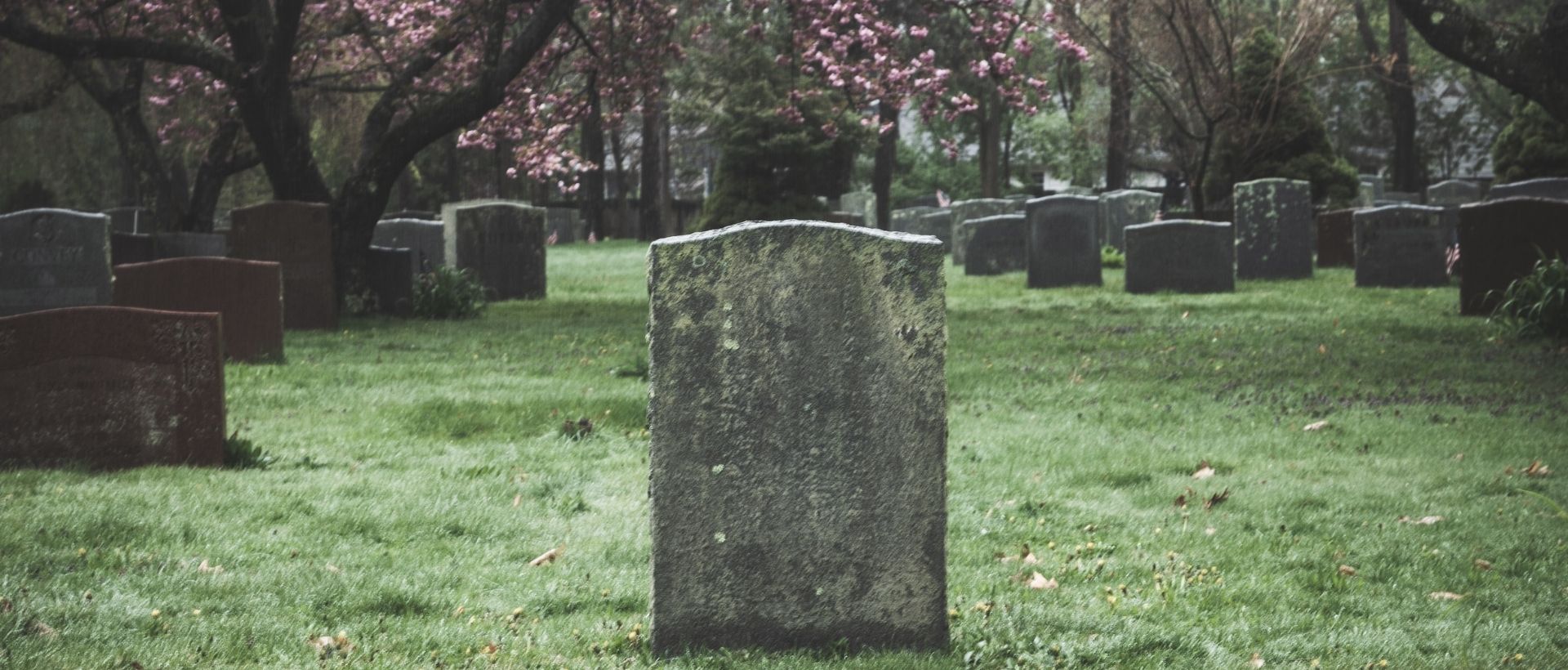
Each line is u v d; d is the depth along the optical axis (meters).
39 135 38.06
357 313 20.22
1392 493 8.30
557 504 8.02
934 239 5.20
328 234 18.14
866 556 5.23
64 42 19.39
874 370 5.18
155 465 8.91
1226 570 6.66
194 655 5.26
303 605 5.98
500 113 24.11
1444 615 5.96
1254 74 31.25
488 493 8.30
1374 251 22.38
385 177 20.31
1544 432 10.24
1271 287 23.11
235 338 14.48
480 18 20.81
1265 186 24.41
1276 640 5.60
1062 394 12.59
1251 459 9.44
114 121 27.25
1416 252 22.20
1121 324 18.72
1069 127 62.75
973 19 22.66
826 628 5.23
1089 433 10.52
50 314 8.82
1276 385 12.98
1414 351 15.07
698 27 29.81
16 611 5.65
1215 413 11.42
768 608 5.23
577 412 11.24
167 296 14.38
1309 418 11.16
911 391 5.20
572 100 24.41
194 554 6.74
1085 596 6.19
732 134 38.19
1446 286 22.16
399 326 19.11
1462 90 69.56
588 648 5.42
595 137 54.88
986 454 9.62
